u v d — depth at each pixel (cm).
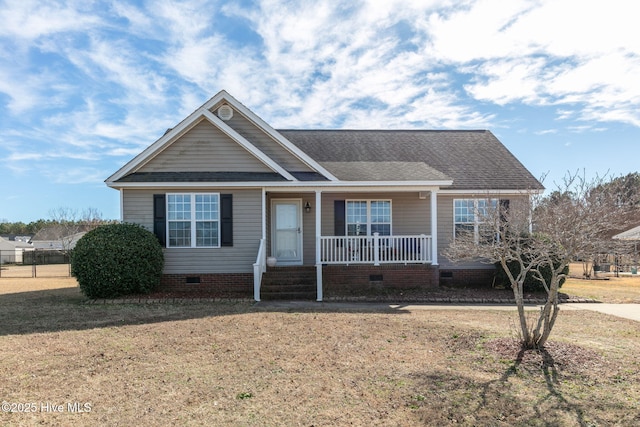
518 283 703
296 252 1561
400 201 1587
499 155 1764
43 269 3197
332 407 473
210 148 1390
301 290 1287
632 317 994
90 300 1178
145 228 1316
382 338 759
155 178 1330
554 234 659
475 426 430
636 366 602
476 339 737
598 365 603
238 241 1362
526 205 936
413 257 1415
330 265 1398
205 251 1352
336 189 1398
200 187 1344
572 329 849
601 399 495
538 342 671
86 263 1183
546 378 559
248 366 607
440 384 539
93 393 509
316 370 591
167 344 719
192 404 479
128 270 1195
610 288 1602
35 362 623
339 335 780
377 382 546
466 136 1952
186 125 1366
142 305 1112
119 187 1327
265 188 1366
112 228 1240
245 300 1191
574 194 748
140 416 449
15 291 1512
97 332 805
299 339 752
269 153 1444
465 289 1400
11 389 520
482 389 523
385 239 1548
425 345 715
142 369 595
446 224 1559
